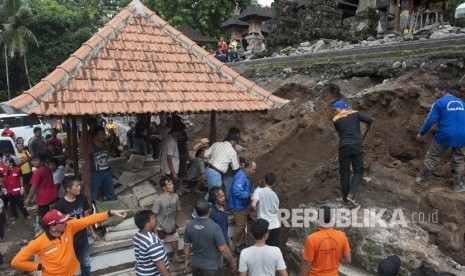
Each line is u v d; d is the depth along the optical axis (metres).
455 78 6.77
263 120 11.16
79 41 29.75
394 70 7.88
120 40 6.41
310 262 4.00
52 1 31.08
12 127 16.12
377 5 16.31
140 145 9.79
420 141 6.34
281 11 14.88
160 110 5.54
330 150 8.01
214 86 6.61
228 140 6.48
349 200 5.79
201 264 4.44
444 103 5.31
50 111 4.85
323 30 12.61
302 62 10.80
